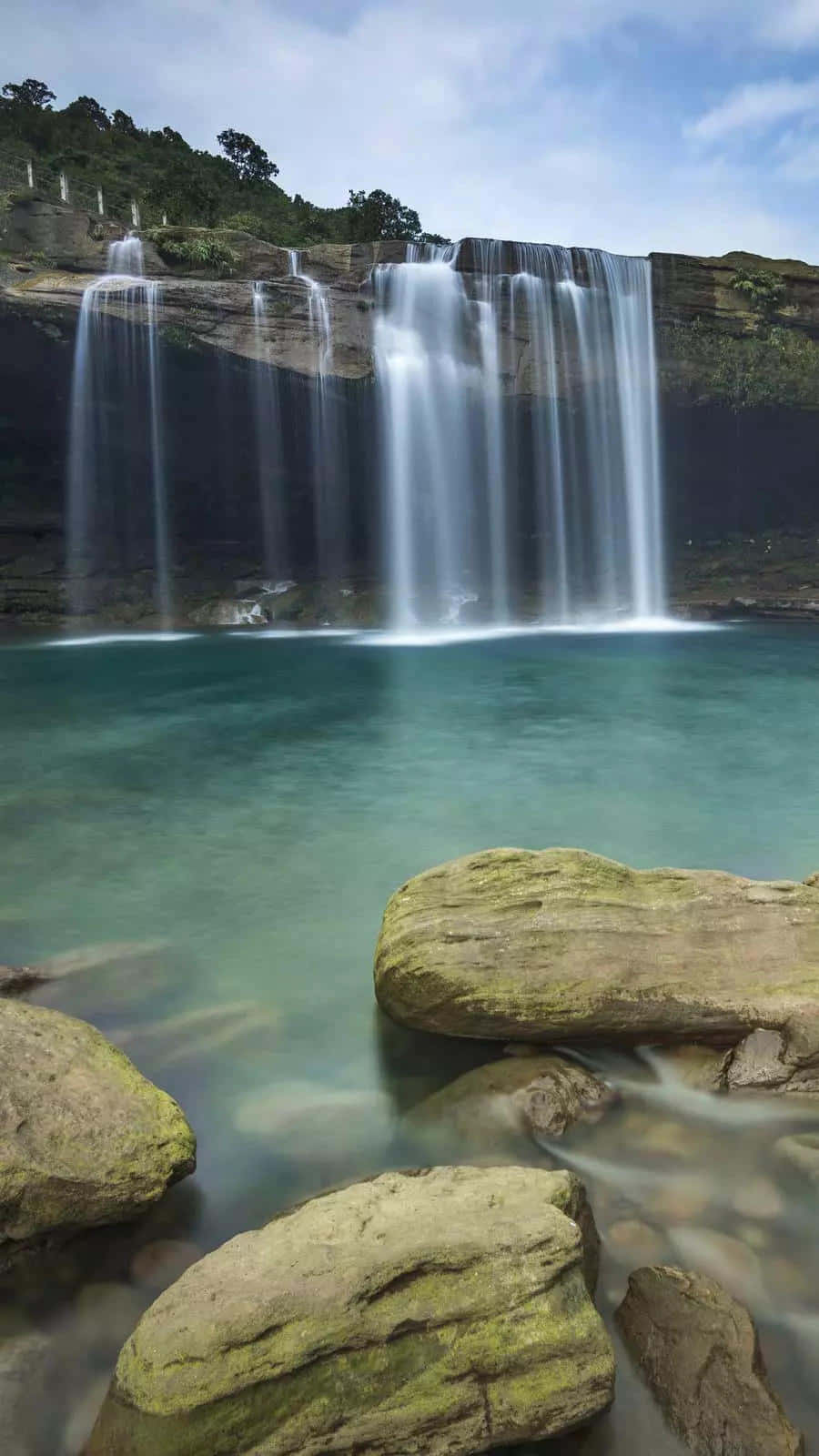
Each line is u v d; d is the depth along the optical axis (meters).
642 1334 2.95
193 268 29.98
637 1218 3.62
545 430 31.80
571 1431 2.67
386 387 30.05
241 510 34.25
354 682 19.98
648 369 31.95
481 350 30.75
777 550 37.75
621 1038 4.84
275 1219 3.29
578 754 12.78
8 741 13.77
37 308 25.59
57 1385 2.91
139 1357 2.61
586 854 5.58
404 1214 3.14
